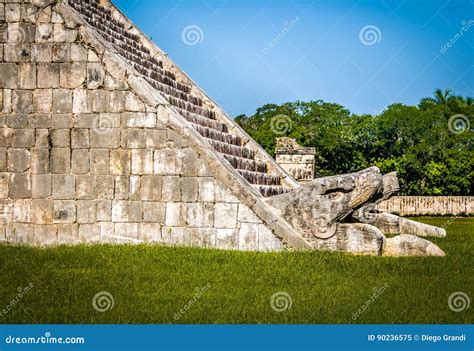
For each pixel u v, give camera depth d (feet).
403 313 38.37
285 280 45.34
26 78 61.21
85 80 60.39
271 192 67.15
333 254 52.90
